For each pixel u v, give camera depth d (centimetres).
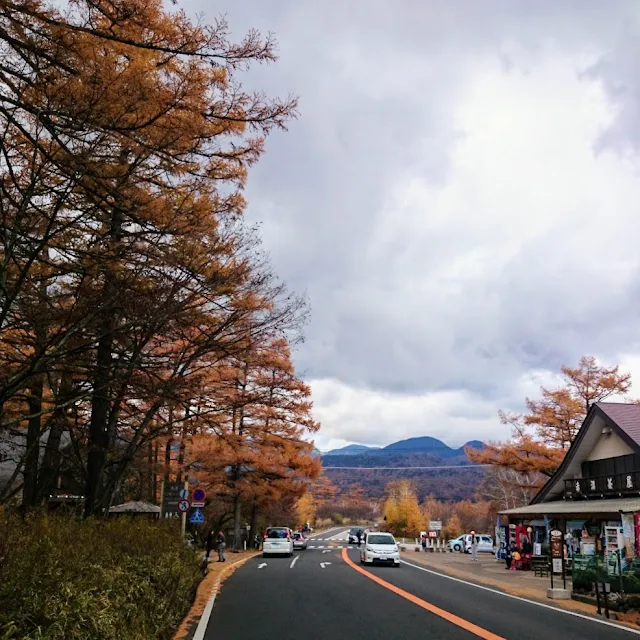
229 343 1239
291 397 3469
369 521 15362
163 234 916
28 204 757
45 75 698
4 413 1072
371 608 1341
